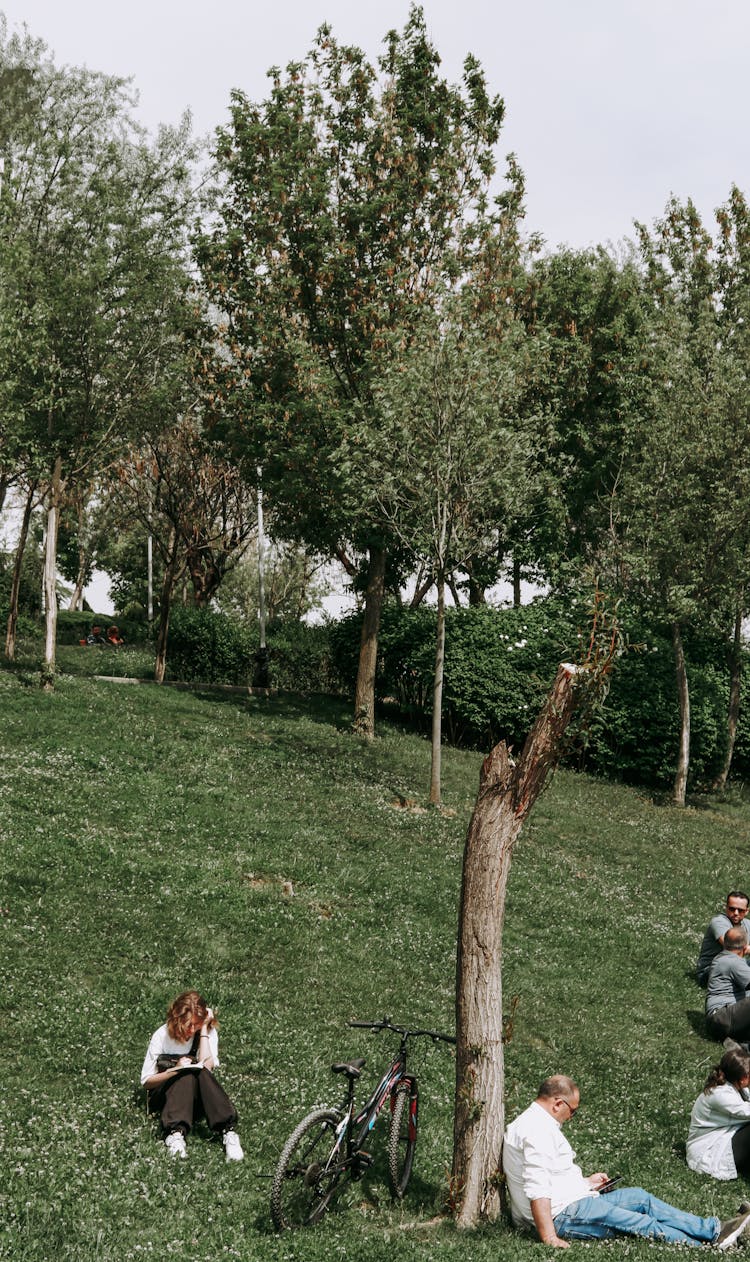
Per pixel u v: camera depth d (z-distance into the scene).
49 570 29.14
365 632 30.84
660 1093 13.22
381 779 26.20
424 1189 9.85
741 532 28.44
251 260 30.53
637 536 29.69
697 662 33.31
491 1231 8.75
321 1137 9.05
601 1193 9.41
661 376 30.59
